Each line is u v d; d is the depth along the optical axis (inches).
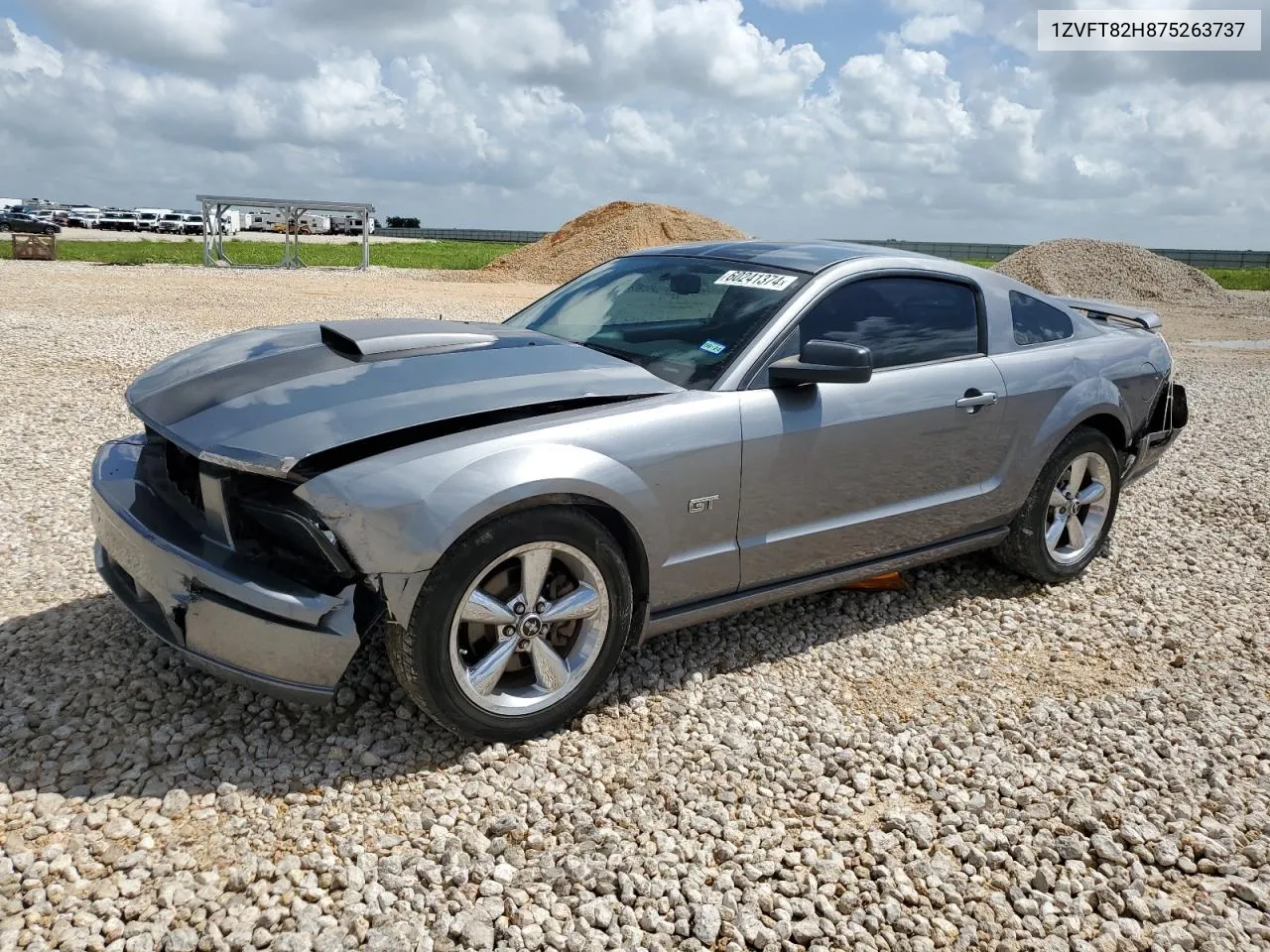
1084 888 104.7
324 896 96.0
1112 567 202.2
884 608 175.9
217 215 1186.0
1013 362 171.8
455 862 101.7
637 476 125.0
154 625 121.6
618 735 129.1
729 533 138.1
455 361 133.2
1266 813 118.3
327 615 109.6
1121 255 1130.0
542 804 113.7
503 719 121.0
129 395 134.7
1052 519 186.4
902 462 155.1
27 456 244.5
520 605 119.7
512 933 92.6
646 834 109.0
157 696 129.0
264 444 110.3
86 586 164.4
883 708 141.3
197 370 133.6
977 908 100.5
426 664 112.7
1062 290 1064.8
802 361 136.8
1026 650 162.6
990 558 196.9
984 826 113.8
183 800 108.3
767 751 126.8
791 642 160.1
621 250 1213.1
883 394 151.3
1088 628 172.6
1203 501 251.9
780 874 104.0
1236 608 182.9
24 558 176.4
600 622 126.5
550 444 119.2
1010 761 128.3
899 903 100.3
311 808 109.0
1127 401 191.5
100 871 97.0
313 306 673.6
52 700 127.0
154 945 88.7
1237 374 502.6
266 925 91.8
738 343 142.6
